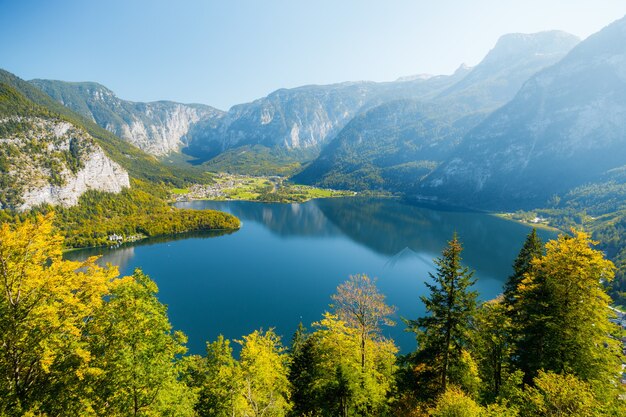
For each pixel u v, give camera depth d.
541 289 30.84
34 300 18.62
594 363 27.91
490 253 171.12
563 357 28.92
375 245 190.25
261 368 32.09
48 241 19.67
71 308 19.97
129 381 20.52
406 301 113.38
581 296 29.50
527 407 23.67
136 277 24.80
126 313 21.66
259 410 29.97
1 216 196.38
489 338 31.83
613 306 105.69
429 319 30.00
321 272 149.50
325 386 34.91
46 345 18.08
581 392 21.33
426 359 29.98
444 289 29.02
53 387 18.95
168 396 22.77
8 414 16.64
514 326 31.50
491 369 33.97
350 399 32.69
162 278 144.50
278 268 156.00
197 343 94.00
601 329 28.69
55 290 18.69
